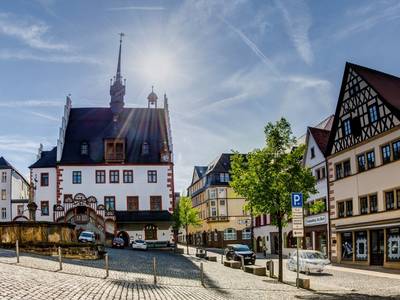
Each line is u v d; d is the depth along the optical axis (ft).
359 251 130.72
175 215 206.18
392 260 115.34
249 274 98.07
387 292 70.85
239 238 287.69
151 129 223.51
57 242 109.70
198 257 158.81
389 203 118.42
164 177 208.44
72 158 209.36
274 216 86.84
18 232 116.37
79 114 227.40
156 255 149.89
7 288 47.24
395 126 115.34
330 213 145.48
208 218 292.81
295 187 84.53
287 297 61.00
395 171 115.65
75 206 193.98
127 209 205.05
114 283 63.16
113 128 221.87
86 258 104.63
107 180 206.59
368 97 127.44
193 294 58.75
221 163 300.40
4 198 312.09
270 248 208.54
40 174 207.62
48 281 56.44
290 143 86.22
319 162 155.94
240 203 291.58
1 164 316.40
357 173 131.95
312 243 159.94
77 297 46.11
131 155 211.41
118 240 184.65
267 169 85.15
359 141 131.54
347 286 80.23
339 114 142.20
